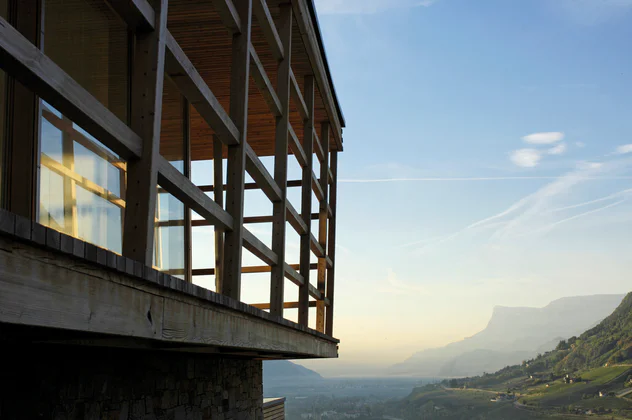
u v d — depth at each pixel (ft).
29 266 5.41
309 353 21.52
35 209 11.72
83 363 10.61
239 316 12.44
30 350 9.29
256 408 23.75
